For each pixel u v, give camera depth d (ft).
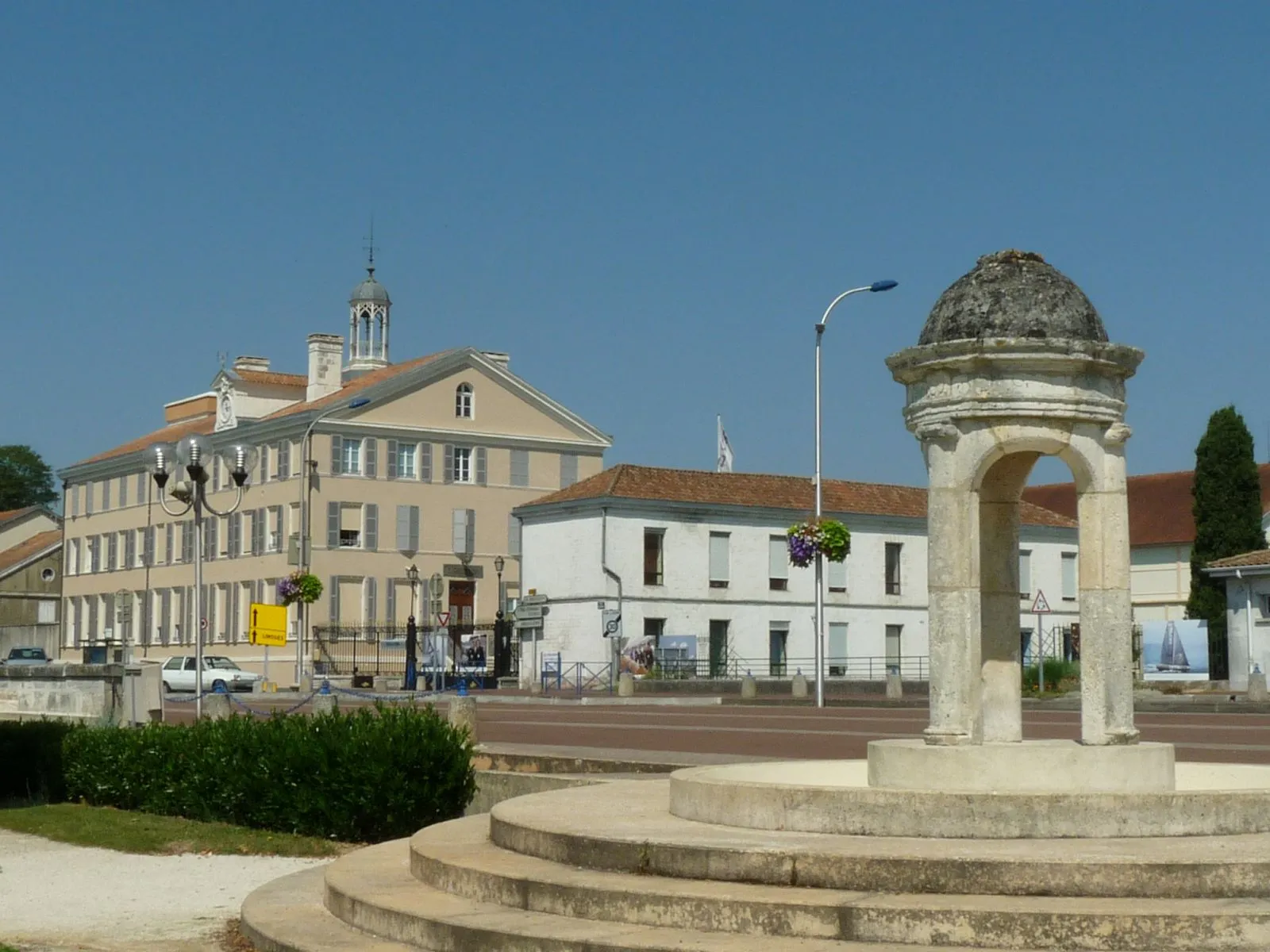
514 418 262.67
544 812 45.70
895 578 227.20
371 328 287.28
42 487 419.33
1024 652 227.20
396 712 65.46
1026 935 32.63
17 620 323.57
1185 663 184.96
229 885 53.72
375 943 38.75
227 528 257.96
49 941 43.32
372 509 247.70
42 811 75.56
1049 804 38.19
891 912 33.40
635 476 212.84
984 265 48.14
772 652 217.77
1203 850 35.47
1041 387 46.14
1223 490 225.15
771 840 38.27
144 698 99.91
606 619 198.90
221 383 271.69
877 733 98.43
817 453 160.86
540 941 35.06
